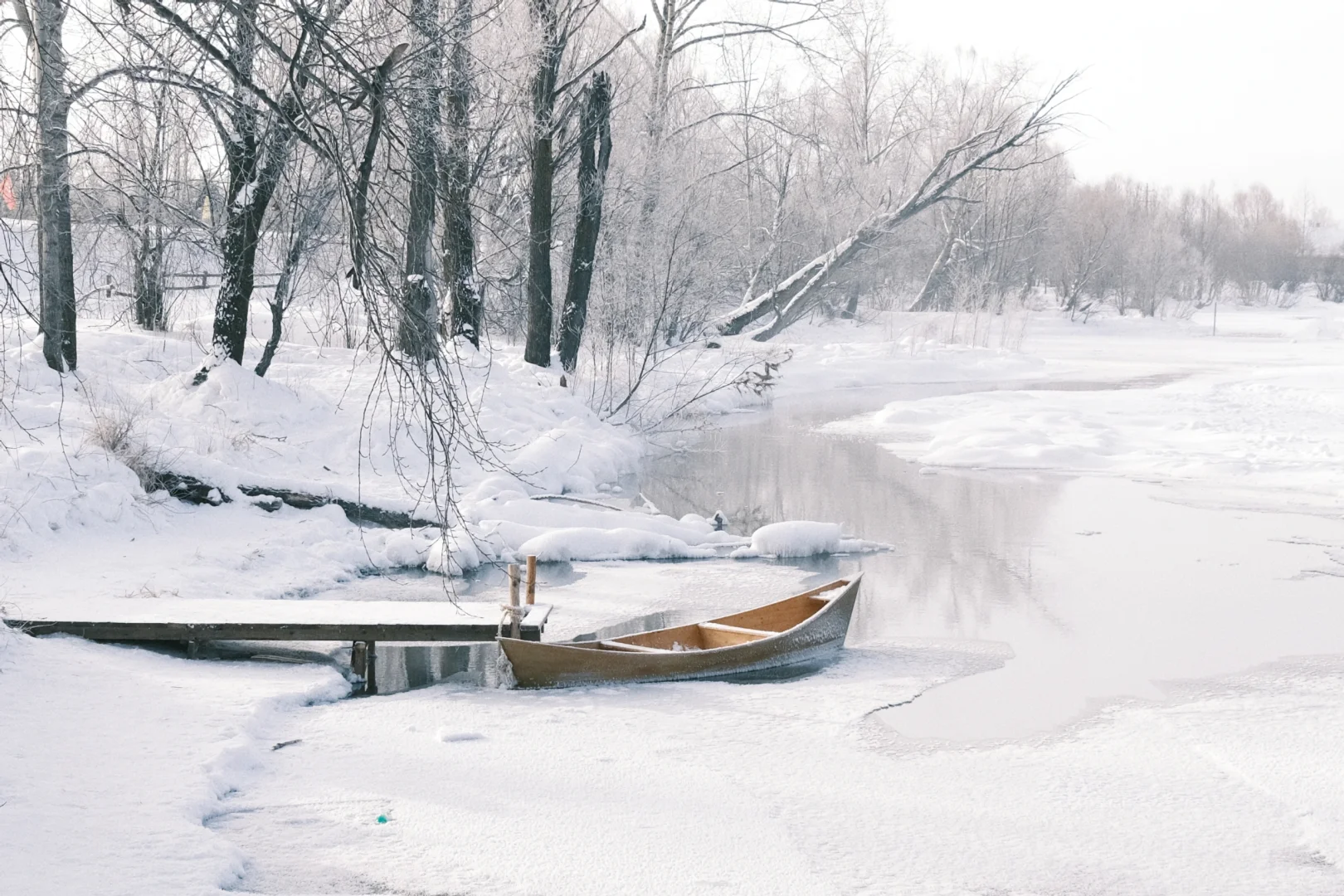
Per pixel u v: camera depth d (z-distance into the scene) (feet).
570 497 52.08
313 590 36.78
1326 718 25.55
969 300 194.39
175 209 37.50
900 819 19.74
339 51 19.24
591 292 87.66
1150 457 67.31
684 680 28.30
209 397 51.11
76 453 41.34
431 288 21.03
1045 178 240.94
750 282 137.39
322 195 38.01
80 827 17.58
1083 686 28.04
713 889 16.94
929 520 50.93
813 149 157.07
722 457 69.87
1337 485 58.34
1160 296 302.66
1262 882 17.51
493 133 67.05
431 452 19.67
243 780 20.89
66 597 31.58
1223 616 34.96
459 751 22.71
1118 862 18.13
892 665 29.81
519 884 17.02
